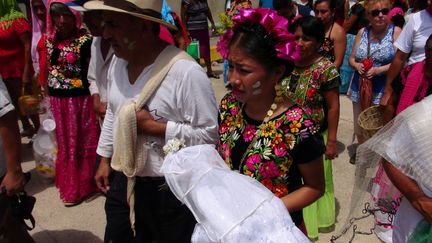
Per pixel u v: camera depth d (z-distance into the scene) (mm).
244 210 1345
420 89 2545
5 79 4652
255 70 1532
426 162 1604
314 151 1592
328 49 3363
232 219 1325
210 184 1430
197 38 7465
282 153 1598
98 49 2994
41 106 4156
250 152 1661
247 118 1714
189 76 1974
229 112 1794
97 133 3746
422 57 3443
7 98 2156
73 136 3672
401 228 1910
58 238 3352
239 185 1415
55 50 3514
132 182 2121
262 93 1590
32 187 4109
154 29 2025
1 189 2287
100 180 2475
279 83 1631
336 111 2955
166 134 2037
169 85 2004
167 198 2154
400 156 1686
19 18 4398
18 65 4637
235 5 7355
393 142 1730
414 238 1812
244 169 1672
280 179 1635
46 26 3871
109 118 2346
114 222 2275
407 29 3488
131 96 2086
